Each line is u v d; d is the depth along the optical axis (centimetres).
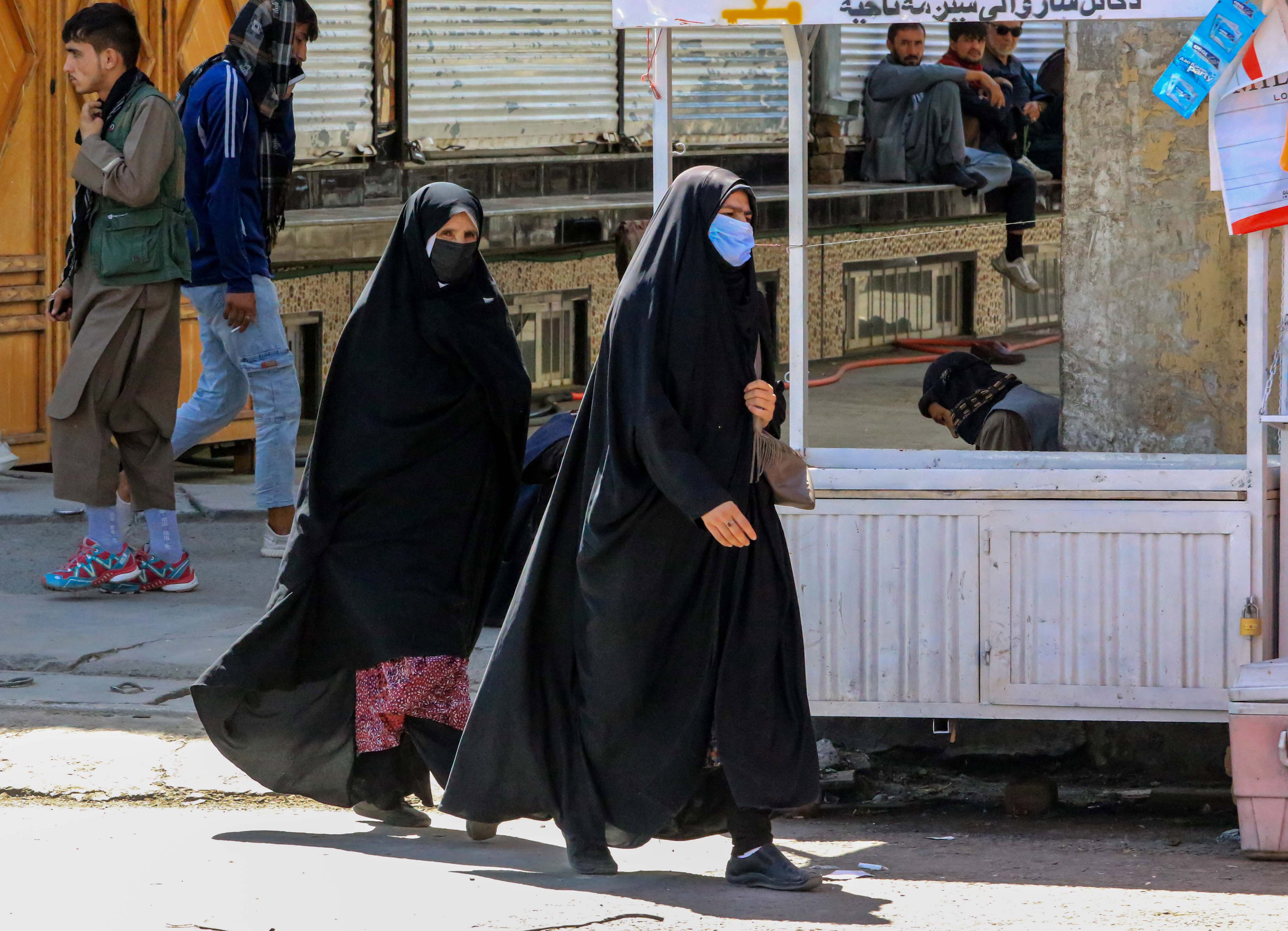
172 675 2030
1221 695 1653
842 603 1719
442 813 1570
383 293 1605
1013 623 1691
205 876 1453
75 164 2183
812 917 1348
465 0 3756
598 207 3778
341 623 1609
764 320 1443
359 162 3622
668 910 1366
